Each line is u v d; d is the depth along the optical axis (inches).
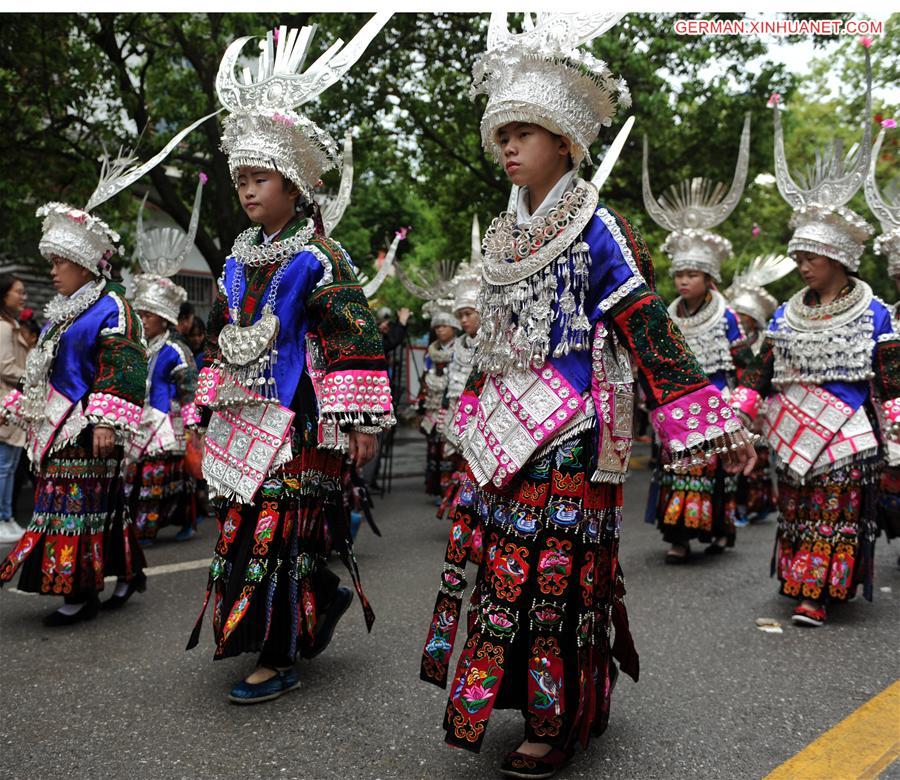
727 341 231.6
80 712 119.1
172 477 243.8
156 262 243.9
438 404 308.0
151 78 396.8
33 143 349.1
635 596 184.1
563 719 94.9
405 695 124.0
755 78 490.3
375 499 342.0
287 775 99.6
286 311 119.3
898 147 456.4
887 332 162.2
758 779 98.2
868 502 165.3
